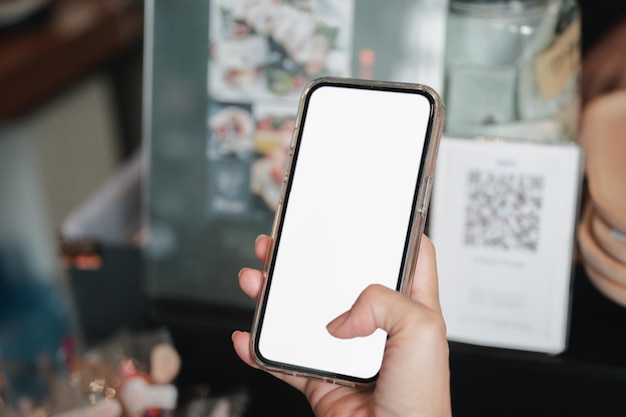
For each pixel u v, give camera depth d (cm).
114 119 156
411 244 46
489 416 65
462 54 62
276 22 65
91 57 137
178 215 71
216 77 67
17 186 109
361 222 47
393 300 42
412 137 47
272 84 66
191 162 69
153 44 68
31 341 86
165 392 65
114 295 76
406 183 47
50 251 103
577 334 66
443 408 44
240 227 69
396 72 63
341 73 65
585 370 62
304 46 65
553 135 63
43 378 67
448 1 62
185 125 69
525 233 62
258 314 48
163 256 71
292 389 69
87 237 80
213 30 67
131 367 67
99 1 149
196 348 70
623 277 61
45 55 125
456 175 63
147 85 69
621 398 62
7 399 65
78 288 77
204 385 70
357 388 47
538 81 62
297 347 47
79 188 140
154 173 70
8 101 115
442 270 64
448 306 64
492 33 61
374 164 48
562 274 62
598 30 75
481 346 64
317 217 48
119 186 87
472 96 63
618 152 64
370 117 48
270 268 48
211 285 71
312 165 49
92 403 64
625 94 66
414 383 42
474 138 63
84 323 77
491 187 62
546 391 63
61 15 141
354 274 47
